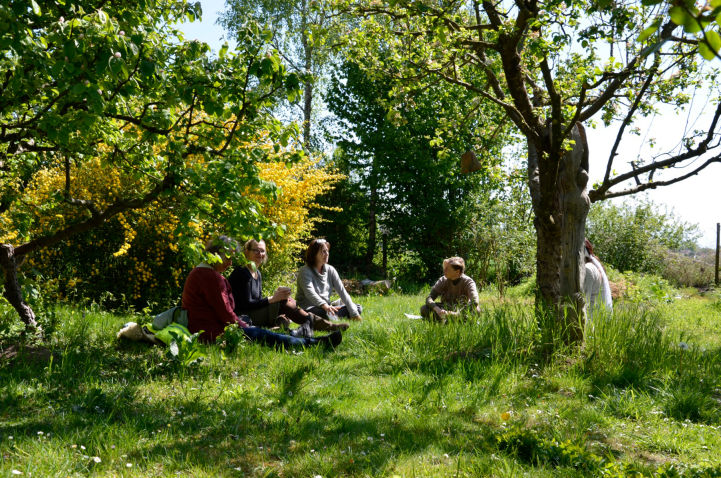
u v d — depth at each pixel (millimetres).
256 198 9945
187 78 4555
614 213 20453
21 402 3727
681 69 6250
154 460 3037
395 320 7707
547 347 5730
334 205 20875
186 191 5137
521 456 3400
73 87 3475
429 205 19078
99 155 5594
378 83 19031
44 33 4055
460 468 3125
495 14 5227
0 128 4855
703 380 5273
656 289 12484
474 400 4504
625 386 5070
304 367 5180
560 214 5840
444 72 6152
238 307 6754
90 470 2842
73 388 4117
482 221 18016
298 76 4609
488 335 6176
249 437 3465
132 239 8141
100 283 8648
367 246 21984
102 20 3504
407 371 5250
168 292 8938
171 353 4918
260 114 4820
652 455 3639
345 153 20891
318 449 3352
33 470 2678
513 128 8352
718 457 3578
